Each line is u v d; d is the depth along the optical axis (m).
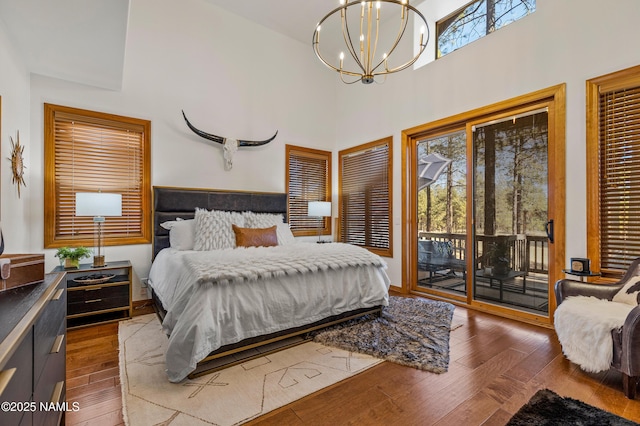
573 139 2.70
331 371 2.00
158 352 2.27
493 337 2.58
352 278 2.77
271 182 4.68
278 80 4.77
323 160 5.34
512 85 3.11
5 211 2.36
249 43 4.47
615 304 2.05
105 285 2.93
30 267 1.22
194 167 3.96
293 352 2.28
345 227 5.27
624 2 2.44
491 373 1.98
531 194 3.03
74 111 3.19
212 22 4.13
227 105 4.25
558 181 2.78
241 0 4.04
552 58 2.83
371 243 4.76
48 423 1.04
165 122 3.75
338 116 5.42
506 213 3.23
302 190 5.06
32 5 1.98
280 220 4.15
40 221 3.01
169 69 3.79
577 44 2.68
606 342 1.81
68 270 2.79
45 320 1.00
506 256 3.21
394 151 4.36
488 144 3.38
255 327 2.13
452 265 3.80
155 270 3.20
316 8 4.19
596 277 2.53
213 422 1.49
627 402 1.66
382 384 1.85
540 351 2.31
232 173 4.29
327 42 5.01
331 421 1.51
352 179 5.15
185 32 3.92
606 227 2.53
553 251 2.83
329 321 2.61
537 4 2.94
